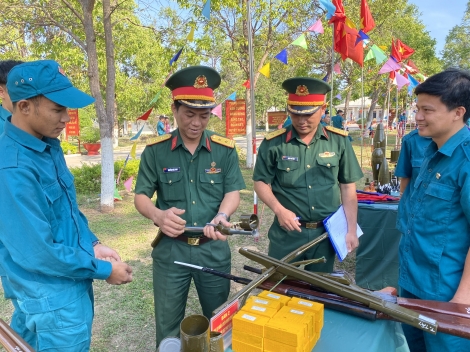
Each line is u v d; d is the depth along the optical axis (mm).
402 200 2014
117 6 5809
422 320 1259
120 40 11000
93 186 7852
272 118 11070
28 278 1331
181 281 2088
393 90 17391
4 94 2166
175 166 2062
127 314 3160
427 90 1554
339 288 1434
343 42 4250
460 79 1516
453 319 1287
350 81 13453
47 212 1349
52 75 1292
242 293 1392
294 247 2434
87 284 1492
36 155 1348
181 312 2162
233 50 8969
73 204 1533
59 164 1498
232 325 1243
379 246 3510
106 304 3324
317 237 2232
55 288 1354
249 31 3873
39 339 1357
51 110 1306
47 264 1277
